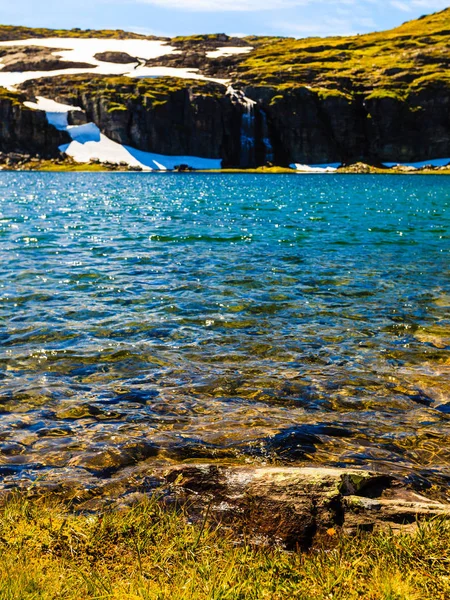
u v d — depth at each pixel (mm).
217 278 24141
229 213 55531
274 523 7168
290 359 14766
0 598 5254
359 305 19984
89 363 14352
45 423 10953
